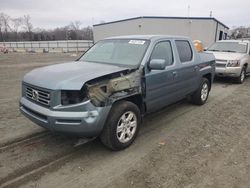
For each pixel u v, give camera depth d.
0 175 3.44
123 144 4.16
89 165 3.72
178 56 5.46
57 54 35.47
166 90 5.05
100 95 3.70
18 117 5.72
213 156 4.01
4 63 19.84
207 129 5.16
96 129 3.70
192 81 6.05
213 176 3.46
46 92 3.71
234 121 5.67
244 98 7.91
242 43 11.59
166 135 4.82
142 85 4.41
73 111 3.59
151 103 4.73
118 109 3.98
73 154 4.04
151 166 3.69
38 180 3.34
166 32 36.00
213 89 9.37
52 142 4.45
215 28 33.09
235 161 3.86
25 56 30.31
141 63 4.45
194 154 4.07
